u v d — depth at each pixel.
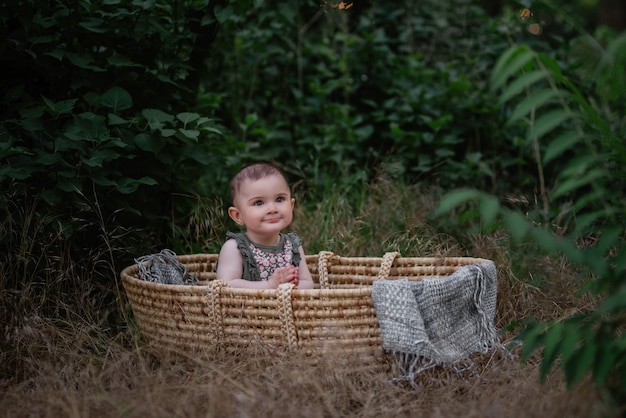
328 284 2.93
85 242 2.94
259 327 2.28
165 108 3.19
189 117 2.95
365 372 2.10
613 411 1.69
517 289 2.85
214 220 3.27
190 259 3.00
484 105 4.44
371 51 4.82
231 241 2.79
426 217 3.48
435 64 4.93
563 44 4.23
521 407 1.86
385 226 3.52
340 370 2.09
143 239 3.04
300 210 3.61
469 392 2.04
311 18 5.23
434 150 4.38
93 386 2.13
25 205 2.74
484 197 1.54
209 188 3.67
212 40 3.32
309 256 3.02
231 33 4.42
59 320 2.55
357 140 4.43
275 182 2.75
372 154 4.52
